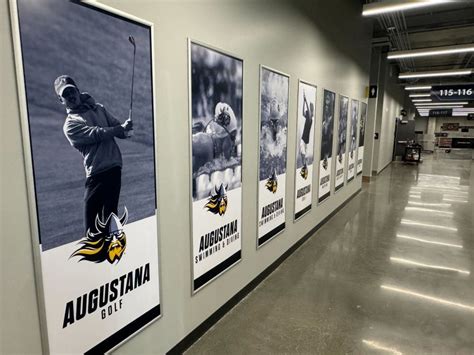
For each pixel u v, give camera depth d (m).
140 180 1.57
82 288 1.34
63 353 1.29
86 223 1.33
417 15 6.34
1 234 1.07
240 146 2.40
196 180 1.97
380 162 10.45
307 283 2.97
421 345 2.12
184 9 1.74
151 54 1.56
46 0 1.11
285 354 2.02
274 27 2.74
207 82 1.97
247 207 2.61
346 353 2.04
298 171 3.57
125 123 1.46
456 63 10.69
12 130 1.06
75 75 1.23
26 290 1.15
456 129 26.12
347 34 4.93
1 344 1.11
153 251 1.70
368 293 2.79
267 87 2.70
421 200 6.46
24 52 1.07
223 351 2.04
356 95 5.81
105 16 1.32
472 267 3.33
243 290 2.69
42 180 1.16
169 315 1.88
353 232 4.44
